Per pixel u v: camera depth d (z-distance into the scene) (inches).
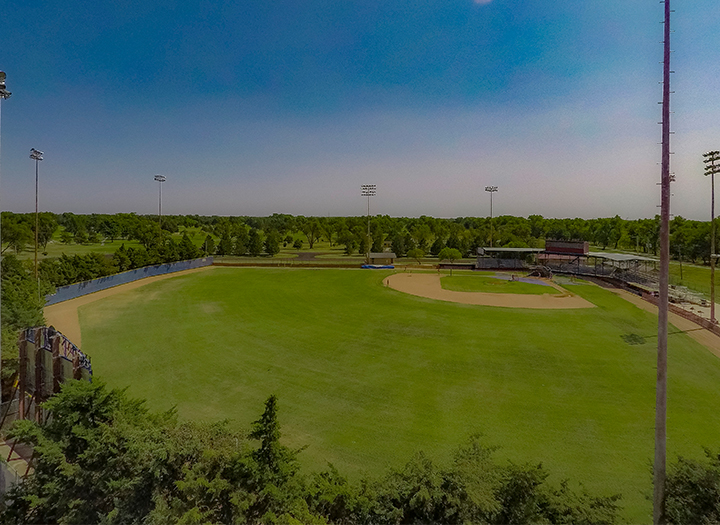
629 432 644.7
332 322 1359.5
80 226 5059.1
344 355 1023.6
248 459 377.7
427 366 944.9
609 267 2748.5
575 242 2709.2
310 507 381.7
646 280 2245.3
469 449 439.5
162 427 463.5
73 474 409.4
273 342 1129.4
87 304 1633.9
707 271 2736.2
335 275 2578.7
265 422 398.9
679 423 673.6
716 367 944.9
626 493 492.7
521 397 776.9
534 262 3233.3
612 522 346.6
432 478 375.9
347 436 636.1
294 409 729.0
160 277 2420.0
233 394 794.2
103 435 428.8
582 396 780.6
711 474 382.0
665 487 404.5
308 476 512.1
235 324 1322.6
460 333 1226.0
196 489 377.4
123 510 386.6
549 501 358.6
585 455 579.8
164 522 352.2
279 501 360.5
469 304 1680.6
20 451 573.9
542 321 1379.2
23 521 415.5
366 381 856.9
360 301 1736.0
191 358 997.2
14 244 3127.5
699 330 1266.0
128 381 856.9
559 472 538.3
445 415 705.0
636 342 1133.7
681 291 1940.2
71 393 463.2
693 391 804.6
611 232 4658.0
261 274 2596.0
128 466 416.5
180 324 1318.9
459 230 5068.9
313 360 985.5
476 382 850.8
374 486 398.6
